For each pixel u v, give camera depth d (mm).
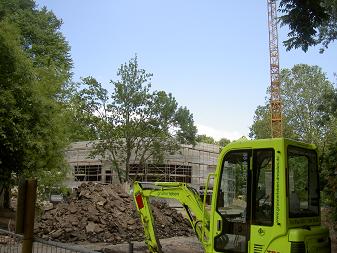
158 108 47281
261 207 7598
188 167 57375
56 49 32406
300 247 7133
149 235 10469
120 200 20422
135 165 51844
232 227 7984
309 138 54969
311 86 60719
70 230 17281
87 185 20922
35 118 16641
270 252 7344
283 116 62031
